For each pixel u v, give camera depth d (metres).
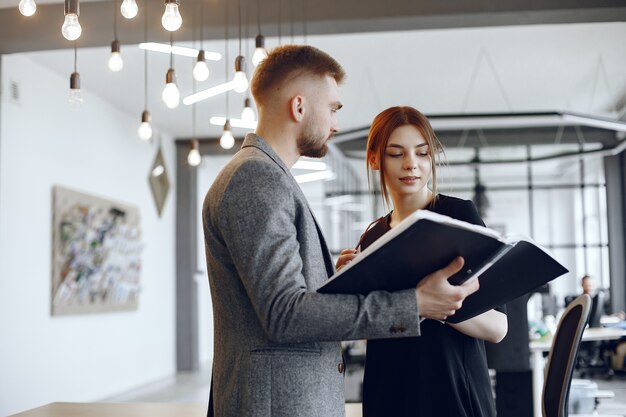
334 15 4.99
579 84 8.15
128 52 6.56
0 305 6.06
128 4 3.18
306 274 1.46
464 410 1.69
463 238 1.31
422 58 7.08
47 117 6.93
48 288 6.82
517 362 4.45
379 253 1.30
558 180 16.41
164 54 6.62
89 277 7.50
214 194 1.49
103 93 7.96
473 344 1.76
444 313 1.43
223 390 1.50
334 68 1.61
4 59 6.24
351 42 6.56
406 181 1.82
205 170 12.52
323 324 1.36
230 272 1.49
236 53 6.61
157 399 7.76
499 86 8.15
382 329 1.37
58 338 6.98
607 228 10.88
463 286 1.42
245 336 1.48
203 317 12.20
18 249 6.34
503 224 16.61
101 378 7.89
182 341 10.32
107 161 8.25
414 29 5.22
